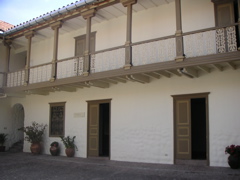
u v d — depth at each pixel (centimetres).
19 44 1608
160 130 1049
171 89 1042
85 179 859
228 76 930
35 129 1470
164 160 1025
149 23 1130
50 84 1242
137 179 824
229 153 868
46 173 970
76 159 1232
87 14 1127
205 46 923
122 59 1071
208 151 939
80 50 1359
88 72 1102
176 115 1021
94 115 1272
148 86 1101
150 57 1013
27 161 1241
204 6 1003
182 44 890
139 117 1109
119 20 1224
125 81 1159
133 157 1105
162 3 1095
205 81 972
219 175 803
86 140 1282
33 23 1285
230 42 829
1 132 1638
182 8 1051
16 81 1434
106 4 1073
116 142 1162
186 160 981
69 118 1364
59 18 1216
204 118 1423
